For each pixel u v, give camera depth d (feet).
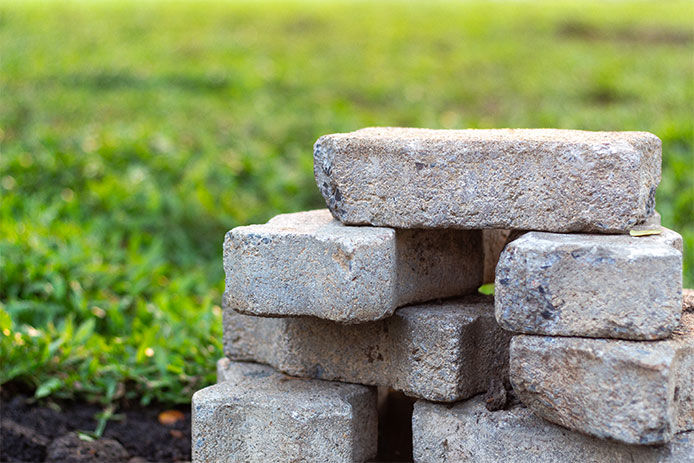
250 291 3.40
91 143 6.50
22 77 9.19
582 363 3.19
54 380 4.10
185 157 6.24
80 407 4.15
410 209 3.41
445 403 3.47
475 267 3.67
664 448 3.21
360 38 12.03
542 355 3.25
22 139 6.92
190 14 13.26
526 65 10.37
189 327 4.42
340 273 3.31
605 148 3.30
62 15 12.55
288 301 3.37
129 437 4.04
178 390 4.16
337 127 7.38
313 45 11.57
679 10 14.26
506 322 3.28
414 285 3.52
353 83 9.55
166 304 4.59
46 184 5.90
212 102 8.53
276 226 3.46
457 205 3.39
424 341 3.45
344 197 3.45
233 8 13.94
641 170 3.33
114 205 5.55
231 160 6.44
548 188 3.34
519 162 3.35
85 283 4.73
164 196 5.66
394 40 11.88
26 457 3.90
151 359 4.24
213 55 10.71
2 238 4.88
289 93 9.21
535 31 12.49
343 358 3.57
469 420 3.43
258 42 11.64
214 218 5.65
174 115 7.95
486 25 12.82
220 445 3.47
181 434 4.09
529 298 3.24
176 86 9.29
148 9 13.55
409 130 3.61
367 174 3.43
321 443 3.42
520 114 8.20
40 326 4.47
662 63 10.18
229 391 3.52
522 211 3.36
